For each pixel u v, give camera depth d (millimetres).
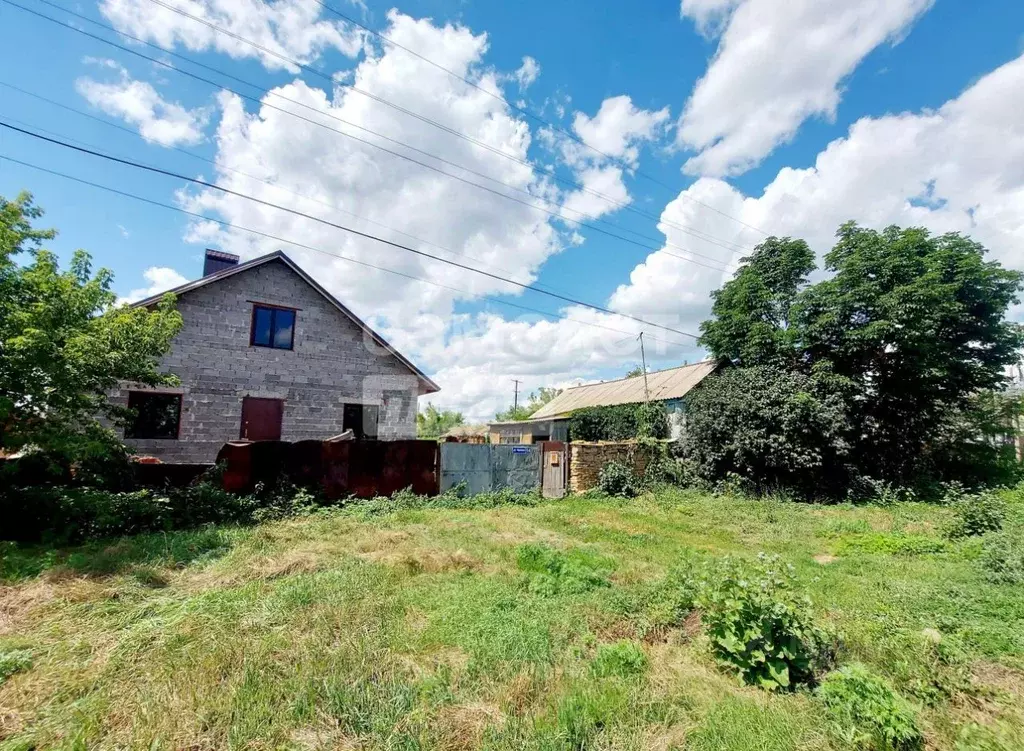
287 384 14148
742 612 3459
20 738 2590
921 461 15320
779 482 13328
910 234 14578
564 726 2709
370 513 9305
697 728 2754
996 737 2756
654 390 21031
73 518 6863
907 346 13938
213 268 14820
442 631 3916
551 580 5203
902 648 3785
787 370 15359
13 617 4078
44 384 6602
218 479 9102
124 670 3248
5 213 6660
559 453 12930
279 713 2773
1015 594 5227
